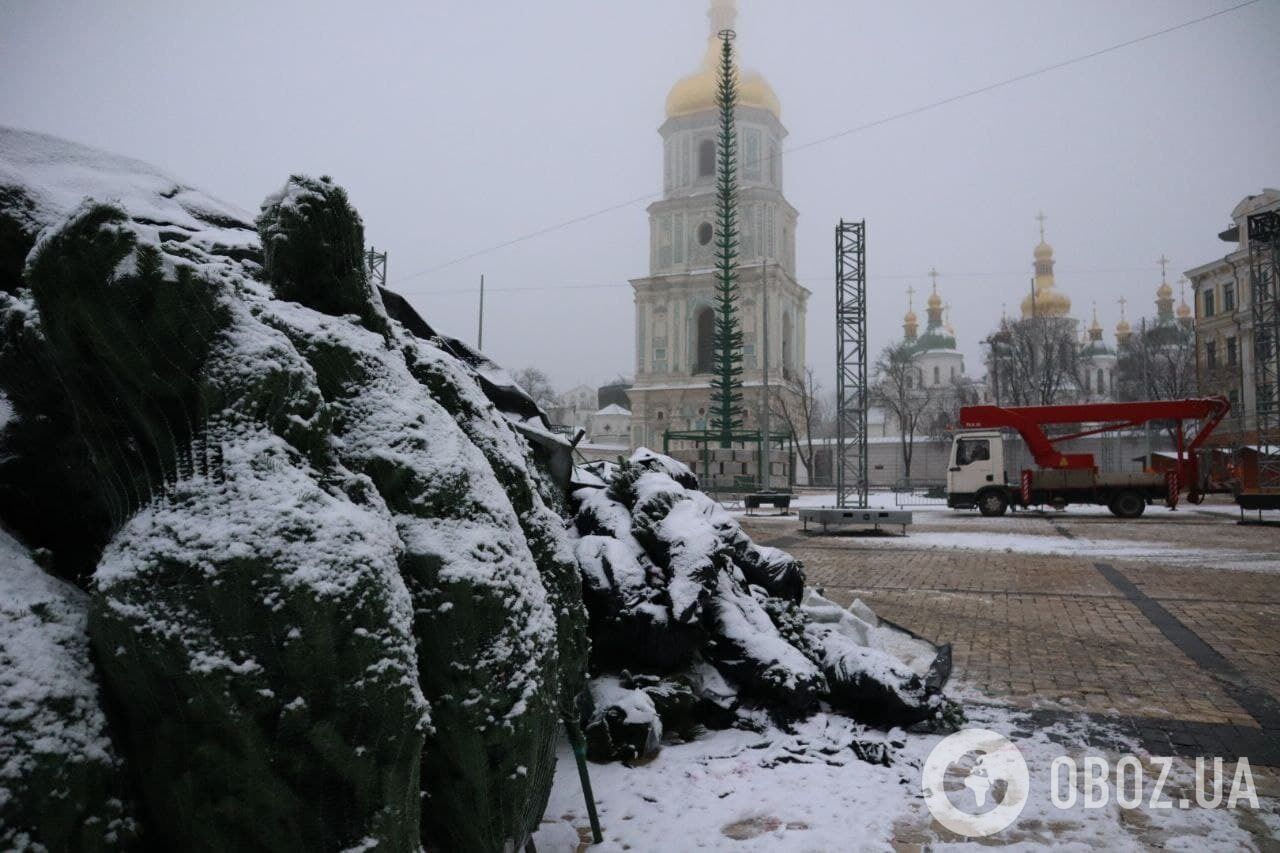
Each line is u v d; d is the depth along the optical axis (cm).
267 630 190
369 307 302
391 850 202
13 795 163
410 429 267
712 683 496
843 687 505
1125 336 8525
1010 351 5566
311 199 286
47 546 246
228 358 217
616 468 676
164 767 190
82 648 193
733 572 575
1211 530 2097
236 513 199
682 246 5497
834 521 2109
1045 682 630
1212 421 2664
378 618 204
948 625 862
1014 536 1970
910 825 367
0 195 285
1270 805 399
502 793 246
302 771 191
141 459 216
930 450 6178
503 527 272
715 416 4659
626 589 480
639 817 369
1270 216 3425
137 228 212
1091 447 5234
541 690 259
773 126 5550
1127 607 975
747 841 348
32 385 247
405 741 206
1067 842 354
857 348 2552
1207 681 632
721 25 5534
